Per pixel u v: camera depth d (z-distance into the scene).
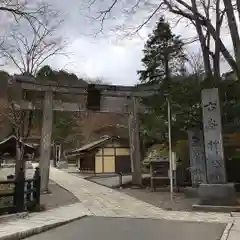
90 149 38.72
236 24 15.29
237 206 12.98
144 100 22.75
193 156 18.67
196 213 12.54
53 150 56.16
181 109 18.73
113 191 20.33
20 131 20.52
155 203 15.30
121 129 49.06
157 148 27.00
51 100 20.19
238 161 20.00
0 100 20.44
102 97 21.95
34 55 36.94
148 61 29.72
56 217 11.04
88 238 8.11
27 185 12.07
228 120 18.72
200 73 19.98
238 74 15.35
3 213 10.48
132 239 7.98
